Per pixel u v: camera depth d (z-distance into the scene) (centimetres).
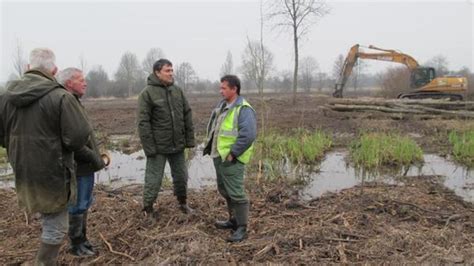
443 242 449
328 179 805
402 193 654
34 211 338
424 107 1644
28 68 340
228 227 502
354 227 495
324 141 1120
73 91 394
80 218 416
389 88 3078
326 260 413
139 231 485
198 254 417
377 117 1661
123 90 4669
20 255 429
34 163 330
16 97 320
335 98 2084
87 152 388
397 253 423
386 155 939
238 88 454
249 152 455
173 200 605
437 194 658
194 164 955
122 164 958
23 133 329
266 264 405
